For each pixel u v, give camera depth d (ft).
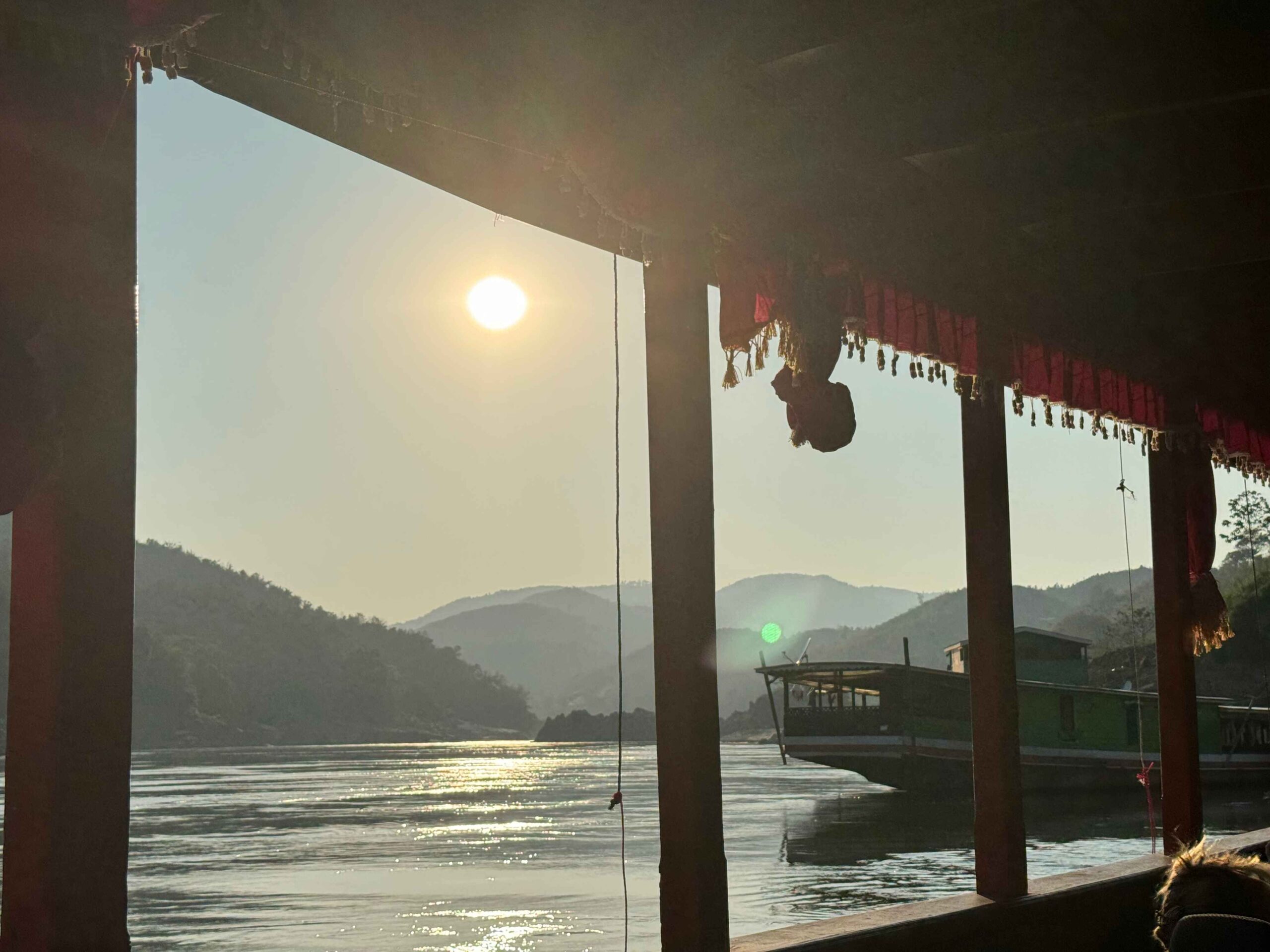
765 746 597.52
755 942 18.12
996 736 22.74
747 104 16.28
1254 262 25.38
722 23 15.35
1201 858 9.34
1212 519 29.35
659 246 16.70
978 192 21.25
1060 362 24.84
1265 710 161.48
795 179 17.66
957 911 20.89
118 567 10.47
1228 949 8.37
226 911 76.23
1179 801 29.07
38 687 10.19
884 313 20.22
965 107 17.63
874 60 17.06
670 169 15.99
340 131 15.21
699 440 16.81
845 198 18.75
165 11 10.62
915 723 140.87
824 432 17.97
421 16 13.08
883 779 141.59
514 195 16.87
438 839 125.08
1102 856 96.27
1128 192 20.94
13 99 9.93
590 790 221.46
